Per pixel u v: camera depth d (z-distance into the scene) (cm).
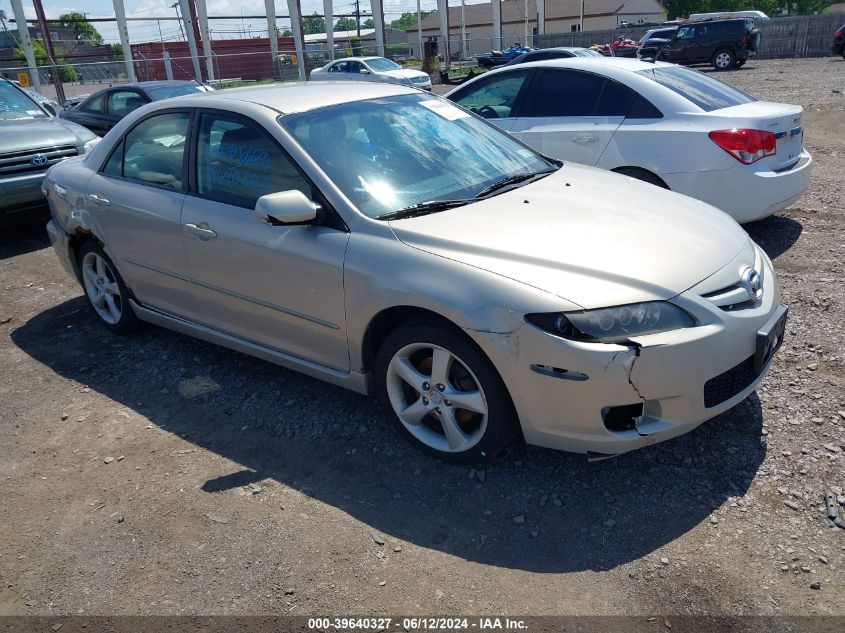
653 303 275
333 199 334
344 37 6788
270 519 294
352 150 360
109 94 1232
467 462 314
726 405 294
